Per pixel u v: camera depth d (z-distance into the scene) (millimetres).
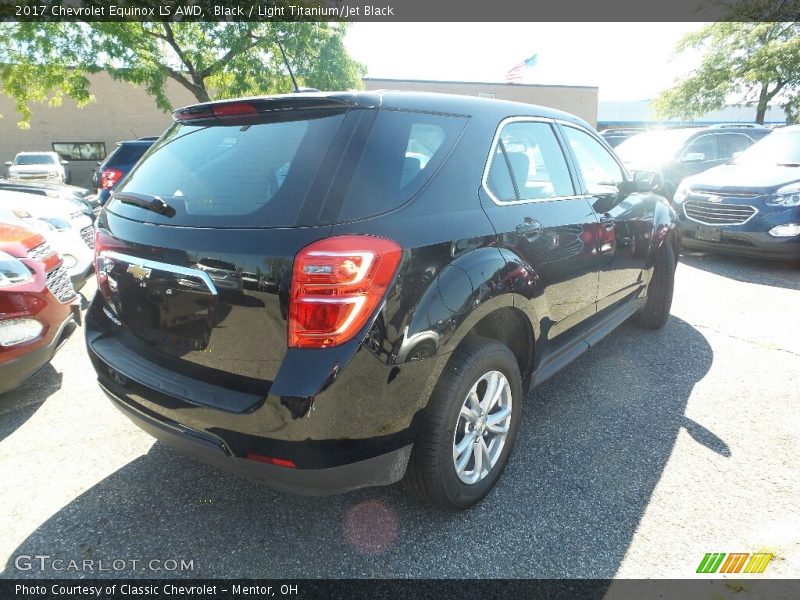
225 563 2053
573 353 3004
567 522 2242
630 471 2572
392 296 1761
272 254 1697
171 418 1953
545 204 2650
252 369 1796
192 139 2236
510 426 2434
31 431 2979
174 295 1935
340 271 1657
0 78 15727
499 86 28469
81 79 15039
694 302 5148
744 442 2783
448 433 2047
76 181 24484
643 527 2203
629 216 3449
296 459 1724
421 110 2129
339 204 1738
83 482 2529
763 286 5656
